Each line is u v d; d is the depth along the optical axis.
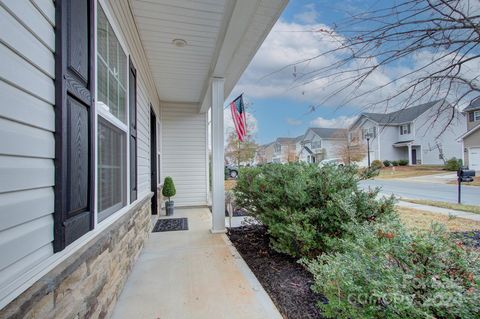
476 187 9.94
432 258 1.41
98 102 1.79
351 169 3.01
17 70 0.91
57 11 1.18
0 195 0.83
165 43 3.62
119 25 2.38
